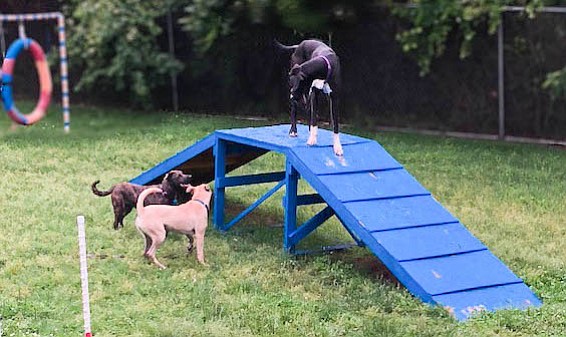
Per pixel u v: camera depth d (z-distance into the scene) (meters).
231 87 7.01
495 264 6.89
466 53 12.87
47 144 11.63
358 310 6.29
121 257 7.58
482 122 13.90
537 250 8.16
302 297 6.63
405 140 13.36
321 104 10.86
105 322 5.94
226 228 8.67
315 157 7.68
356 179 7.52
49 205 9.20
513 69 13.54
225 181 8.69
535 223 9.06
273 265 7.43
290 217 7.80
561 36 13.20
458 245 7.00
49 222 8.56
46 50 7.98
